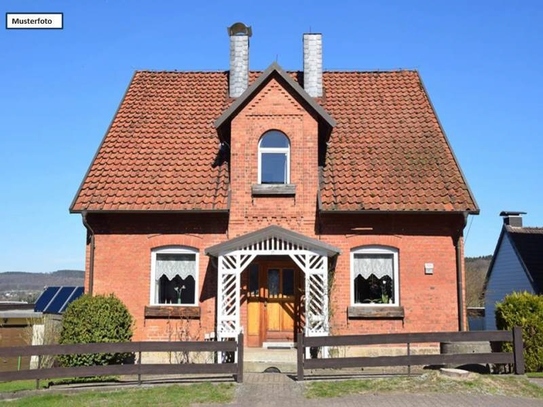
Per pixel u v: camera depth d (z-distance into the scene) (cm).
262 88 1847
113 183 1814
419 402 1185
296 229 1772
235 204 1788
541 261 3156
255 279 1797
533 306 1520
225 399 1229
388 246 1772
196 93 2192
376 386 1312
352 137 1962
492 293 3578
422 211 1714
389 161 1866
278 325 1778
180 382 1391
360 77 2253
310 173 1800
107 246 1792
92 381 1462
